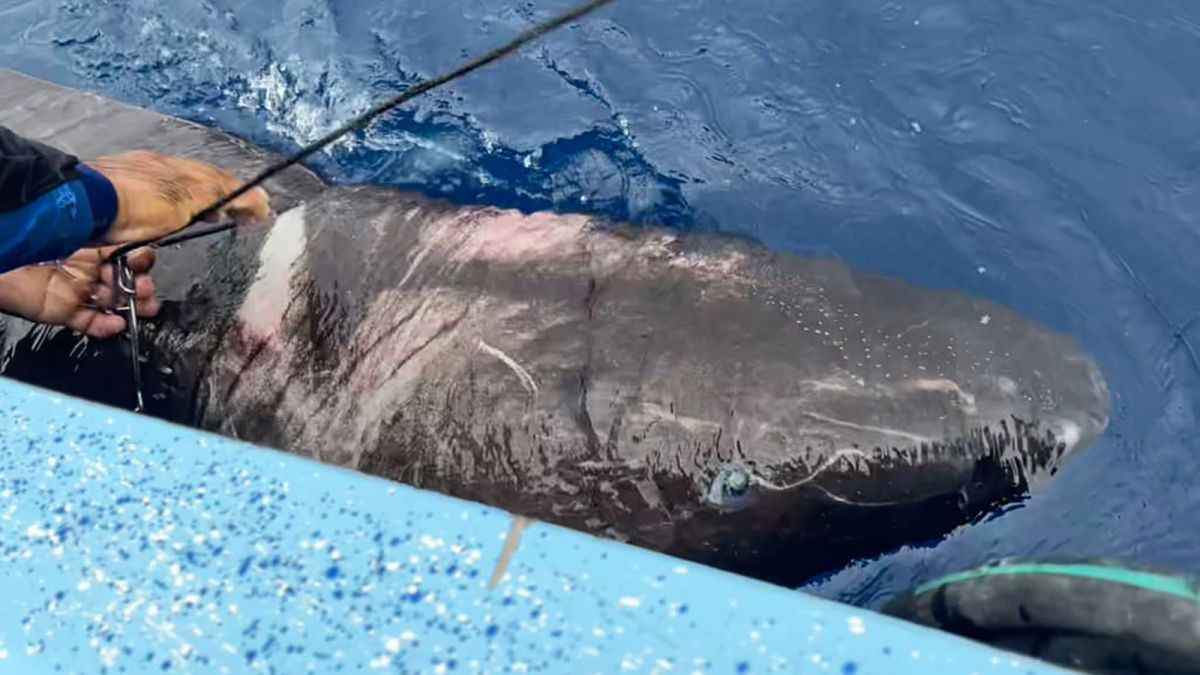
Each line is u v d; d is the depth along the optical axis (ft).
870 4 12.16
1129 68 11.38
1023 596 6.68
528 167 11.19
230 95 12.31
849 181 10.87
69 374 9.24
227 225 8.98
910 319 7.95
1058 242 10.19
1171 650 6.14
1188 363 9.31
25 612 4.35
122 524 4.57
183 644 4.22
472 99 11.86
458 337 8.48
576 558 4.32
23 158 6.61
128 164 8.39
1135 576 6.46
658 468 7.75
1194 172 10.57
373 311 8.83
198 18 12.94
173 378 9.09
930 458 7.45
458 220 9.28
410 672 4.08
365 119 7.14
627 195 10.83
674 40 12.13
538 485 8.04
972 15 11.91
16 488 4.73
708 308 8.18
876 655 3.95
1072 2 11.90
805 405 7.59
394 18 12.73
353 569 4.36
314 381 8.79
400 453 8.42
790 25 12.08
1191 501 8.51
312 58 12.48
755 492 7.64
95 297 8.48
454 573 4.32
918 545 8.04
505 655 4.09
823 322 7.97
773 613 4.09
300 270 9.08
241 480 4.69
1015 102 11.24
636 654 4.04
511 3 12.66
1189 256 10.04
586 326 8.25
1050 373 7.70
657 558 4.31
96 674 4.17
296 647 4.17
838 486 7.55
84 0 13.24
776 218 10.51
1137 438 8.75
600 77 11.93
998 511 7.88
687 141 11.32
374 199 9.62
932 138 11.09
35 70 12.68
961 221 10.43
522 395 8.11
